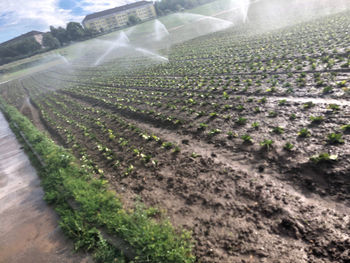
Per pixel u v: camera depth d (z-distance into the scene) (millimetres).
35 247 6723
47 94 32156
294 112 10016
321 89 11586
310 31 26922
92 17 125250
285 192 6148
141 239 5328
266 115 10453
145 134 11969
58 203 8289
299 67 15367
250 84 15023
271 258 4699
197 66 25438
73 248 6266
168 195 7348
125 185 8461
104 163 10469
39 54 90312
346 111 8914
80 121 17562
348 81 11508
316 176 6312
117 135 13023
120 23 128750
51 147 12516
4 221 8281
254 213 5812
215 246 5285
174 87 19531
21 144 15406
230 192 6699
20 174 11438
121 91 23453
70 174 9562
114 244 5820
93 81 33719
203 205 6555
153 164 9156
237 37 37719
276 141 8250
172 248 5109
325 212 5305
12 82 53281
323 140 7578
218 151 8859
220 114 11781
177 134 11211
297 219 5309
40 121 20656
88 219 6789
